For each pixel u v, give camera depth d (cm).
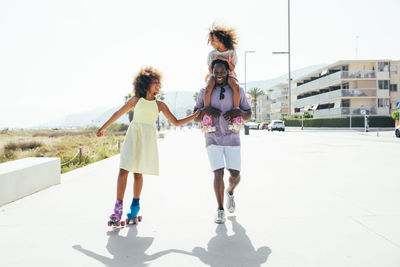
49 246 291
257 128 6319
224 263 249
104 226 351
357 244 285
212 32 367
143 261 255
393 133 3073
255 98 10181
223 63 369
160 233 326
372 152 1160
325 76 5606
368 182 585
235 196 488
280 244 288
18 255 271
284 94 7681
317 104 5888
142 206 438
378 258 254
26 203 462
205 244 292
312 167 796
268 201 453
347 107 4828
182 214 396
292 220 361
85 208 430
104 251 278
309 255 262
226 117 362
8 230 338
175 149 1502
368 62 5053
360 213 383
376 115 4678
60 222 366
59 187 588
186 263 250
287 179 630
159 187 574
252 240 300
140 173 365
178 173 741
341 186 552
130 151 349
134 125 355
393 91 5044
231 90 372
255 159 987
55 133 3916
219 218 356
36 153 1502
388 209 399
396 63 5050
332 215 377
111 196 508
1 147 1719
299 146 1522
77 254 272
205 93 369
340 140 2025
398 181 591
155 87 362
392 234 309
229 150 379
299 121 5628
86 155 1166
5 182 457
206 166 866
